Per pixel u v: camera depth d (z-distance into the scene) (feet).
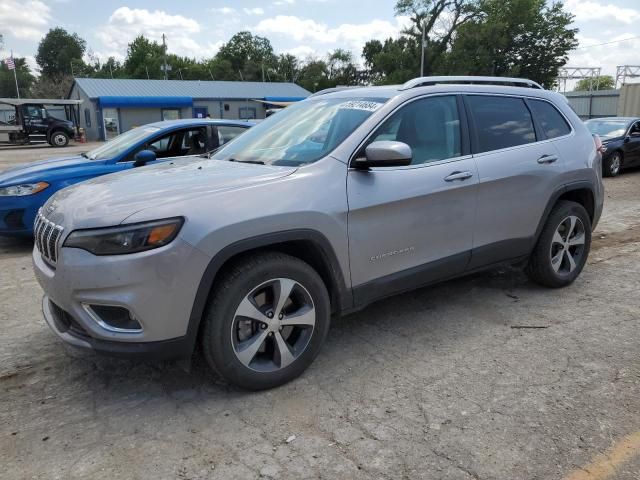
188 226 8.95
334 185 10.59
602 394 10.07
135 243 8.71
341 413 9.59
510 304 14.74
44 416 9.62
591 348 11.99
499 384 10.50
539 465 8.14
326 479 7.91
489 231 13.37
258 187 9.90
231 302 9.47
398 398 10.05
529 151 14.12
